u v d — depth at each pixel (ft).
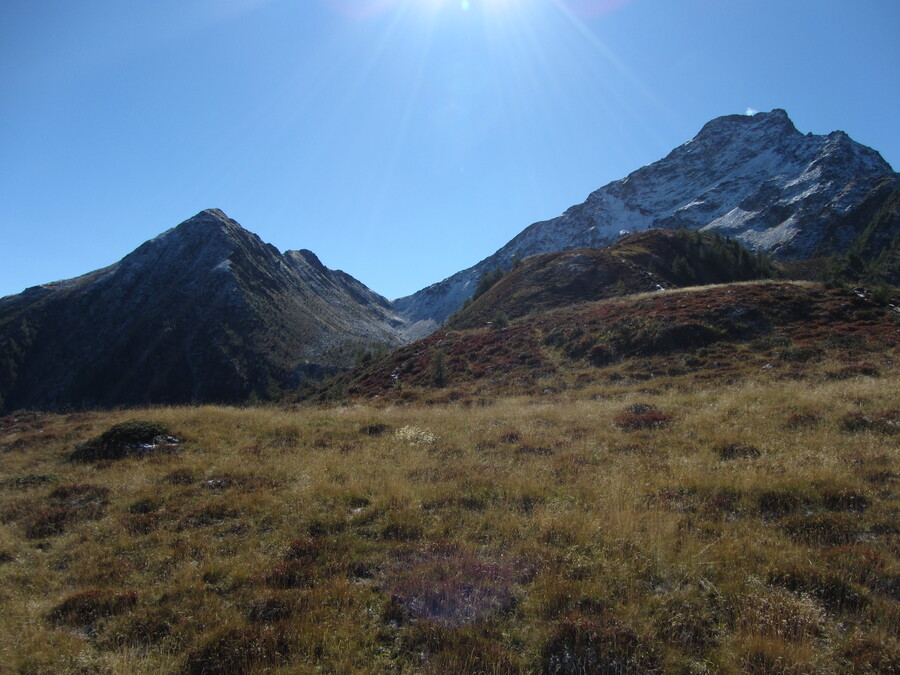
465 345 123.65
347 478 34.78
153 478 38.32
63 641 18.15
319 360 635.25
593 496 28.02
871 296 95.76
